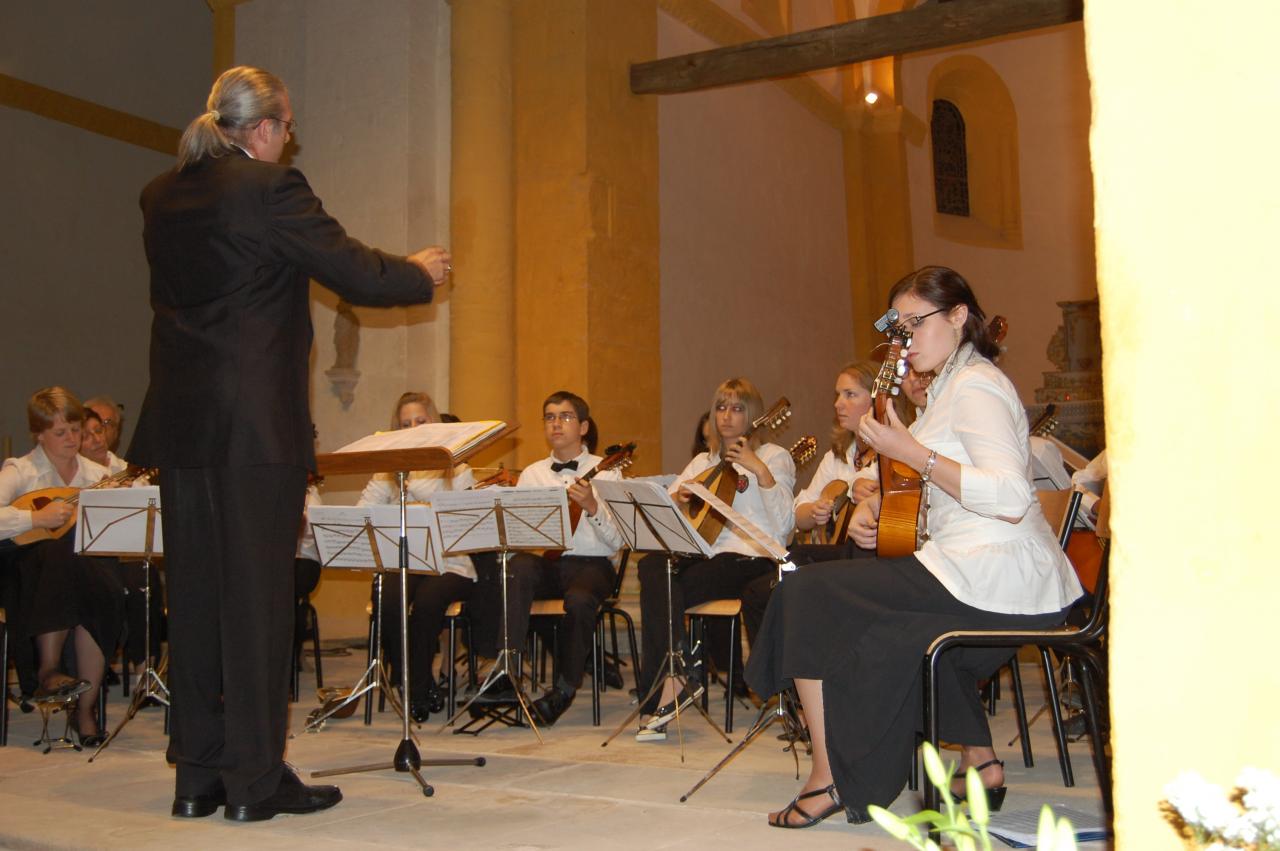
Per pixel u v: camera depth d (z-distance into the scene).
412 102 9.00
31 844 2.75
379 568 4.30
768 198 11.89
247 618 2.87
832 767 2.63
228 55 9.75
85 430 5.52
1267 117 1.37
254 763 2.88
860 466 4.69
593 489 4.94
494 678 4.35
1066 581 2.71
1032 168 15.16
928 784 2.50
